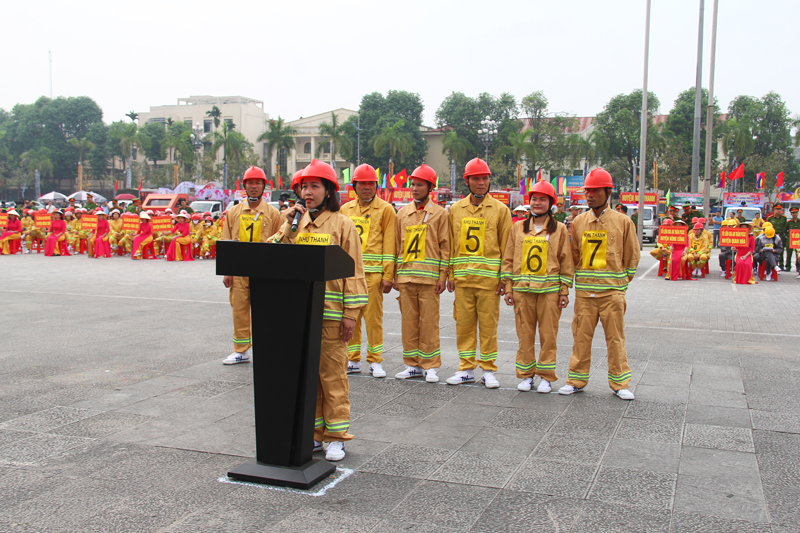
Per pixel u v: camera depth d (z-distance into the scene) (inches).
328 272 139.6
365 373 266.4
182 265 769.6
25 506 136.1
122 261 822.5
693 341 332.5
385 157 2891.2
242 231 289.0
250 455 167.0
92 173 3321.9
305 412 149.6
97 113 3388.3
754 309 450.9
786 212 1723.7
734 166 2581.2
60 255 906.7
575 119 2778.1
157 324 369.4
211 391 230.4
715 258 927.0
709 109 1061.1
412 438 182.7
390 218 260.8
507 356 301.0
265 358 149.9
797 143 2775.6
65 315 398.3
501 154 2610.7
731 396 227.9
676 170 2428.6
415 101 3046.3
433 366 254.7
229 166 2684.5
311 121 3430.1
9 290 519.2
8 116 3919.8
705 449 174.1
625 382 227.3
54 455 166.4
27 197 3371.1
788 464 163.6
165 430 187.0
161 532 124.4
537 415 205.8
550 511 135.6
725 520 132.0
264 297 148.2
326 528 126.8
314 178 161.6
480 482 150.9
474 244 245.1
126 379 246.2
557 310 235.3
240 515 132.2
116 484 147.8
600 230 227.6
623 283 227.8
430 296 251.8
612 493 145.1
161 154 2997.0
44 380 243.8
